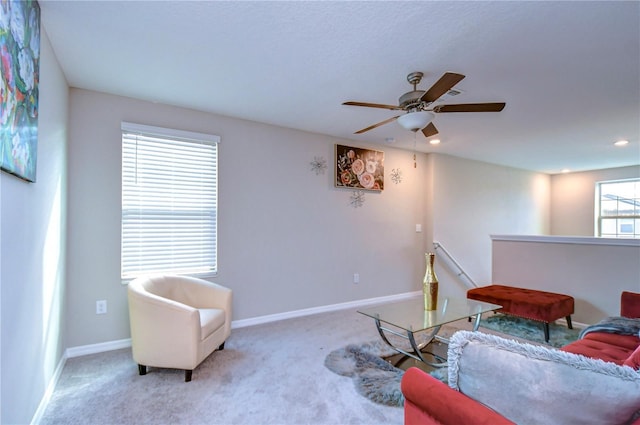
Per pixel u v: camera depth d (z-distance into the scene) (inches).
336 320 148.4
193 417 74.1
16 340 59.6
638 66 91.7
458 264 208.7
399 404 79.2
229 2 66.5
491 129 152.9
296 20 72.6
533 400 33.4
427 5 67.1
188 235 129.6
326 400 81.0
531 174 262.4
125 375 93.6
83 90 110.4
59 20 72.4
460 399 38.6
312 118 141.1
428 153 205.9
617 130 153.8
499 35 77.5
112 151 115.0
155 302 90.5
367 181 179.9
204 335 95.1
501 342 38.6
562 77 98.9
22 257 62.5
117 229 115.4
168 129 124.3
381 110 130.3
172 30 76.7
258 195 145.9
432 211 202.5
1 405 53.2
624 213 244.4
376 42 81.2
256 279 144.9
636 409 29.1
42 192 76.1
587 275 143.0
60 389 85.7
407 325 95.8
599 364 32.0
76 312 108.3
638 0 64.2
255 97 117.8
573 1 65.0
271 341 121.0
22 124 58.1
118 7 68.1
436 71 96.5
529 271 161.2
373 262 183.5
